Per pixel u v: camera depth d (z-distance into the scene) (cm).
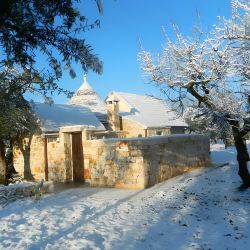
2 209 1159
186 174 1805
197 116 1445
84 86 3769
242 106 1386
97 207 1190
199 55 1426
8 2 553
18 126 1791
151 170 1588
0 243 825
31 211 1126
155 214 1112
